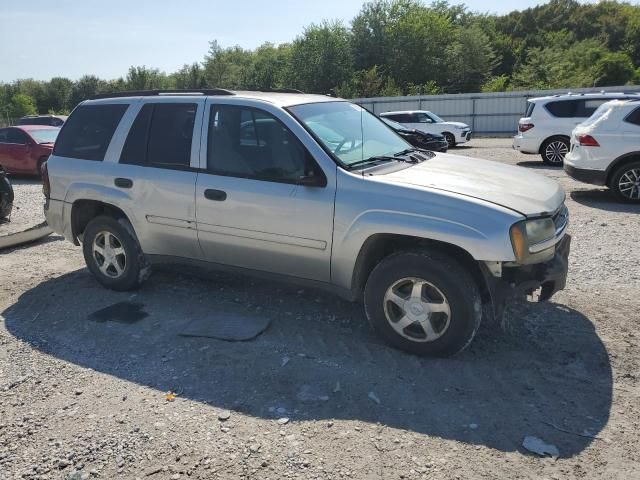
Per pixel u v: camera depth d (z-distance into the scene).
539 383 3.50
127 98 5.16
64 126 5.50
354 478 2.71
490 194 3.73
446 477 2.69
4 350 4.21
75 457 2.94
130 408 3.38
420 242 3.88
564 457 2.82
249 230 4.32
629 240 6.62
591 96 13.97
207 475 2.76
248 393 3.49
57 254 6.89
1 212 8.88
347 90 43.66
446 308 3.70
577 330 4.18
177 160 4.69
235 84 57.22
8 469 2.86
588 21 64.81
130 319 4.66
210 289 5.27
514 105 29.62
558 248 3.97
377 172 4.04
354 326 4.40
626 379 3.52
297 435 3.05
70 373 3.83
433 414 3.21
